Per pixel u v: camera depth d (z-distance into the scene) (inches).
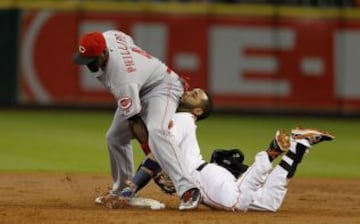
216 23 3287.4
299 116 3334.2
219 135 2578.7
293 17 3316.9
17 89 3260.3
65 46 3243.1
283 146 1144.2
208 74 3287.4
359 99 3353.8
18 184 1550.2
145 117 1187.9
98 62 1152.8
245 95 3304.6
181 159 1154.0
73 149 2186.3
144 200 1218.0
